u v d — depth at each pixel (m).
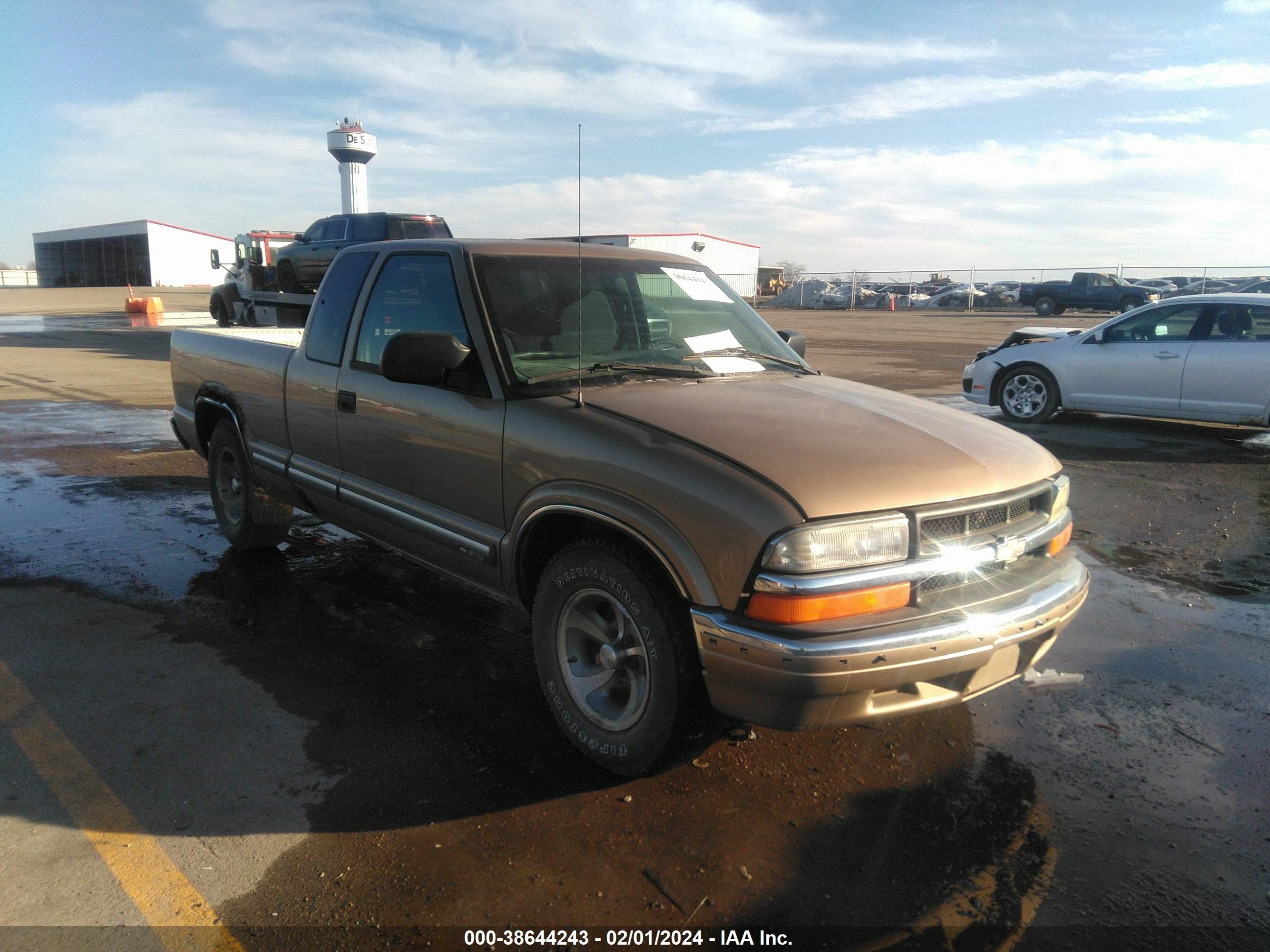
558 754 3.13
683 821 2.77
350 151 60.66
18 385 12.79
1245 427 10.11
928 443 2.94
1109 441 9.38
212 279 78.50
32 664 3.76
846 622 2.48
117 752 3.09
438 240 3.76
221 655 3.89
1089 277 35.41
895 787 2.99
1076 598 2.95
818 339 23.36
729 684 2.55
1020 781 3.04
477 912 2.36
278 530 5.14
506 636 4.17
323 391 4.13
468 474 3.35
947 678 2.71
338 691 3.58
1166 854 2.67
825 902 2.43
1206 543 5.82
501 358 3.29
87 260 82.62
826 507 2.50
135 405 11.12
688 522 2.58
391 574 5.00
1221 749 3.27
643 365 3.51
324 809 2.79
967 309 43.41
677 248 49.69
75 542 5.48
